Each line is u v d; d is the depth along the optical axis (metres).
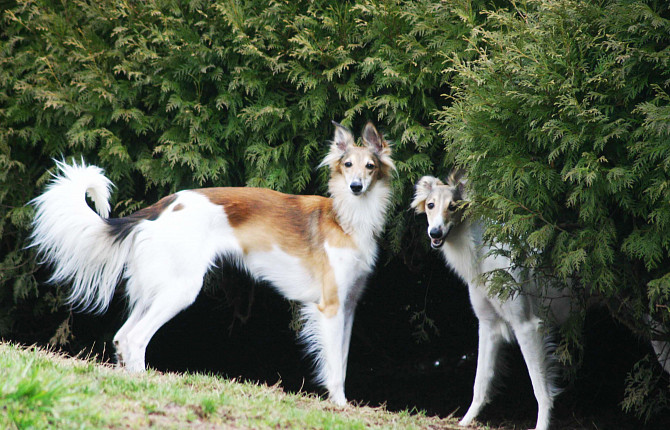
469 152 7.90
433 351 14.20
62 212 8.91
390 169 9.52
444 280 13.41
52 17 10.85
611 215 7.59
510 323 8.76
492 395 9.11
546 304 8.91
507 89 7.55
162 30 10.86
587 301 8.78
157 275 8.82
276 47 10.33
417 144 9.95
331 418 6.48
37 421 4.62
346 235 9.22
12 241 12.12
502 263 8.77
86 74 10.56
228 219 9.25
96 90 10.45
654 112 6.53
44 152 11.23
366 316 14.36
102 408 5.24
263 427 5.72
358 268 9.27
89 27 10.84
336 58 10.20
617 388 12.42
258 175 10.62
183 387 6.95
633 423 11.34
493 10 9.77
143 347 8.60
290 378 14.08
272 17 10.43
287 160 10.83
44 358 6.96
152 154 11.02
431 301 13.82
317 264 9.30
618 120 6.89
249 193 9.48
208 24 10.56
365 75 10.07
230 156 10.97
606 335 12.41
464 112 7.89
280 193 9.74
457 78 9.05
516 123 7.69
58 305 12.11
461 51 9.66
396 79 9.94
